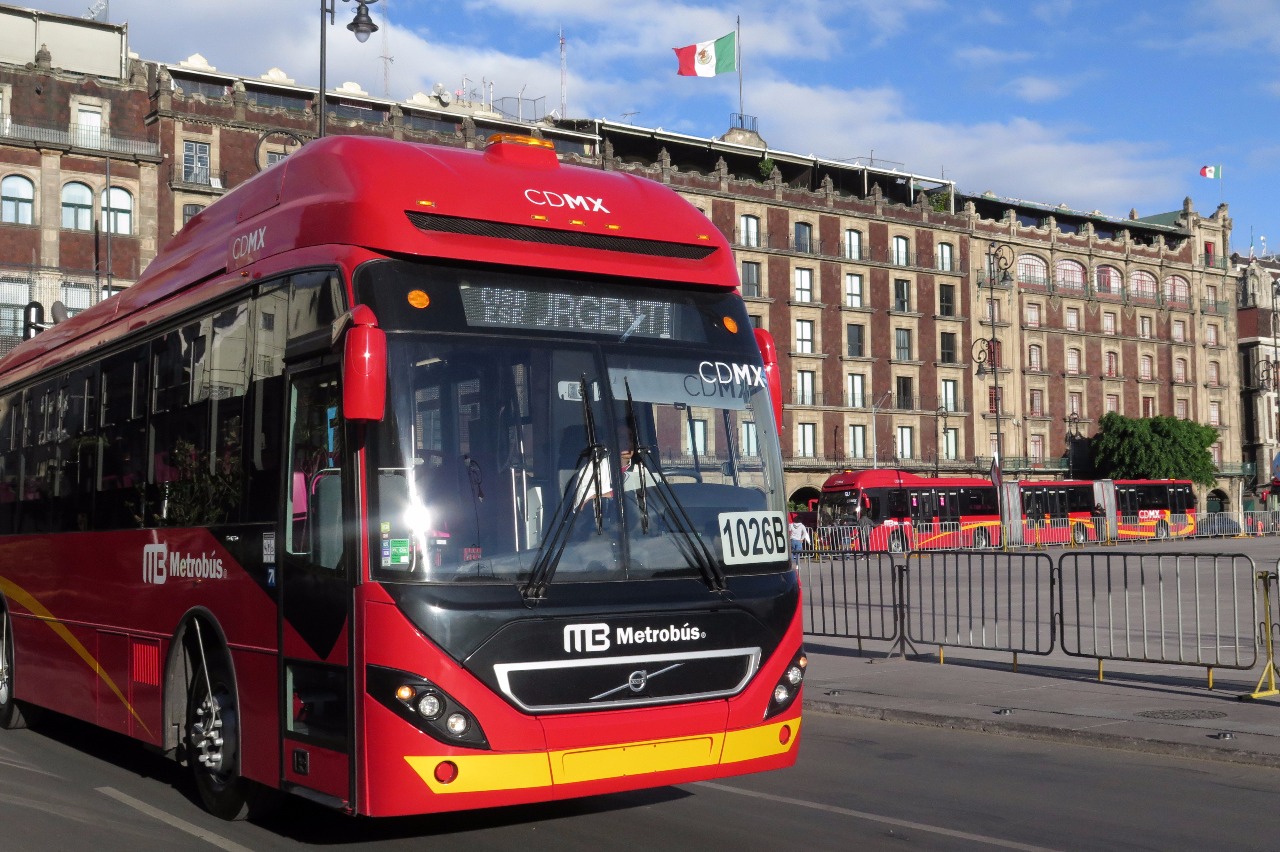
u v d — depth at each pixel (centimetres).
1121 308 8775
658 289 693
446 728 576
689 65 6869
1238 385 9481
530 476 620
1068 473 8375
